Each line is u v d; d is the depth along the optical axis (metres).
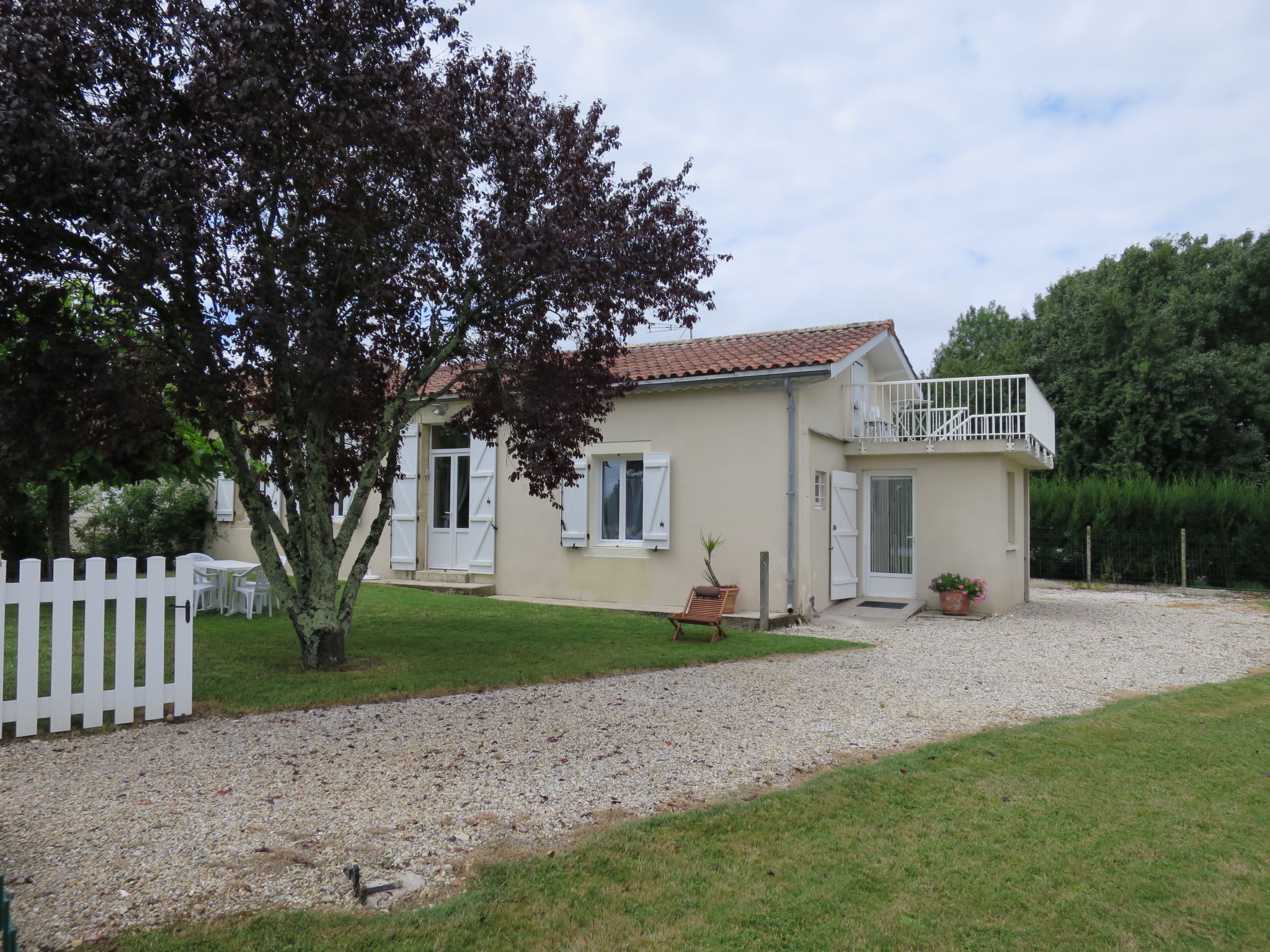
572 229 7.64
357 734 5.89
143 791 4.68
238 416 7.03
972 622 13.03
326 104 6.25
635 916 3.38
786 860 3.92
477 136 7.45
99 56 5.96
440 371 15.52
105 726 6.01
